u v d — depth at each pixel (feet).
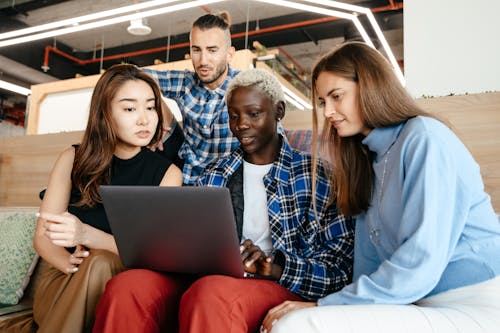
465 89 10.07
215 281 3.29
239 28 23.06
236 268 3.51
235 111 4.53
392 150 3.62
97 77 14.11
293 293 3.95
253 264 3.89
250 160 4.71
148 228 3.48
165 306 3.56
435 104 5.65
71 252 4.75
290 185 4.50
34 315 4.50
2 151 8.53
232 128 4.62
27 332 4.55
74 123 14.56
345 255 4.21
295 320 2.85
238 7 21.27
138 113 4.84
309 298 3.91
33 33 14.61
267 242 4.44
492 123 5.38
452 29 10.27
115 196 3.41
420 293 3.03
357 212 4.02
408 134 3.44
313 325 2.80
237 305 3.21
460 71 10.12
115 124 4.86
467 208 3.17
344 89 3.79
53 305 4.04
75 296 3.74
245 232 4.51
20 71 25.57
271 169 4.54
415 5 10.66
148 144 5.30
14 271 5.87
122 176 4.97
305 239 4.33
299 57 27.55
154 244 3.57
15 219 6.18
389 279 3.05
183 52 25.07
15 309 5.19
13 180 8.38
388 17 20.27
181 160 6.82
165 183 4.97
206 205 3.18
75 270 4.25
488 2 9.98
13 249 5.96
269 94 4.54
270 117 4.54
